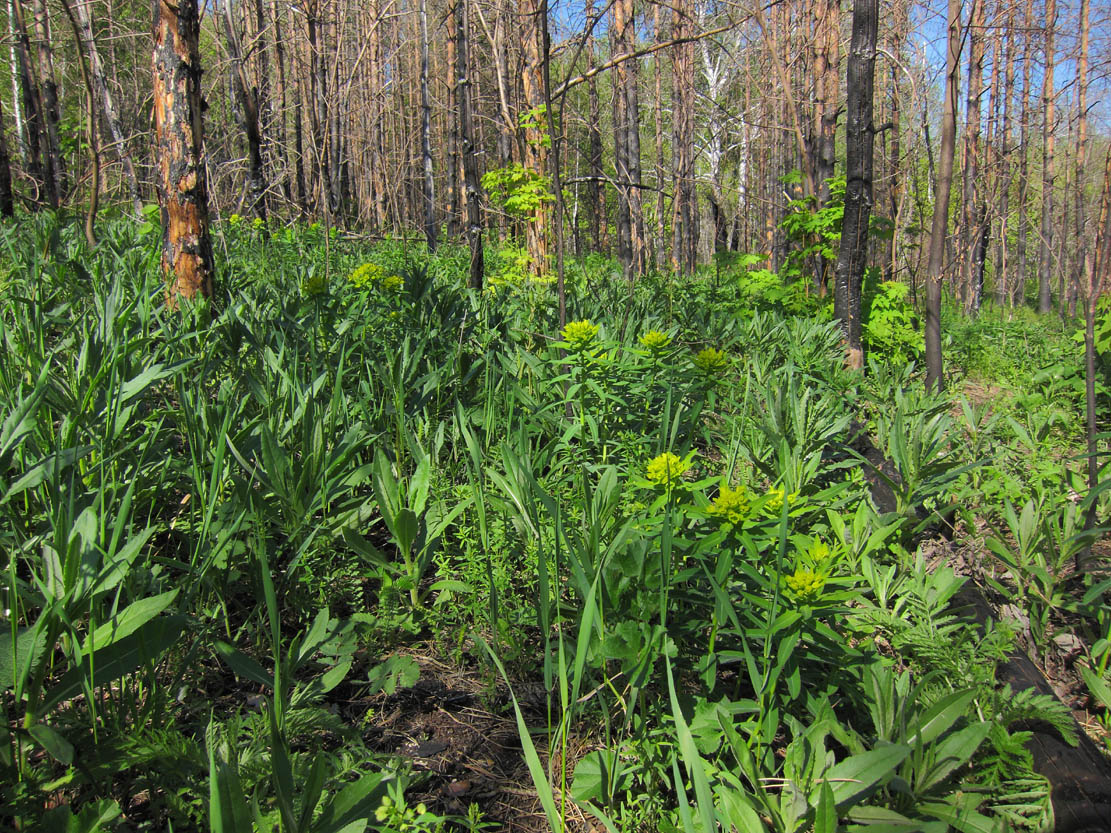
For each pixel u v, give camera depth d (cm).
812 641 179
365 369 382
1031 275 2806
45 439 241
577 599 223
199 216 478
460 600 250
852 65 661
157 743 157
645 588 185
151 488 240
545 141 831
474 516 270
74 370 277
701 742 175
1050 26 1570
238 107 1295
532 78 893
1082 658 248
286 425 281
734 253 988
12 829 140
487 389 334
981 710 190
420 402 348
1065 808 171
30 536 218
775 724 169
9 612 151
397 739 201
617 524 229
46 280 472
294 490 245
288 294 495
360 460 309
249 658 179
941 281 527
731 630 181
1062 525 292
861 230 678
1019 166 2048
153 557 213
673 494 210
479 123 1312
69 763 139
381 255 1067
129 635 163
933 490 302
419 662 233
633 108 1503
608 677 205
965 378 790
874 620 224
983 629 242
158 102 470
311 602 232
